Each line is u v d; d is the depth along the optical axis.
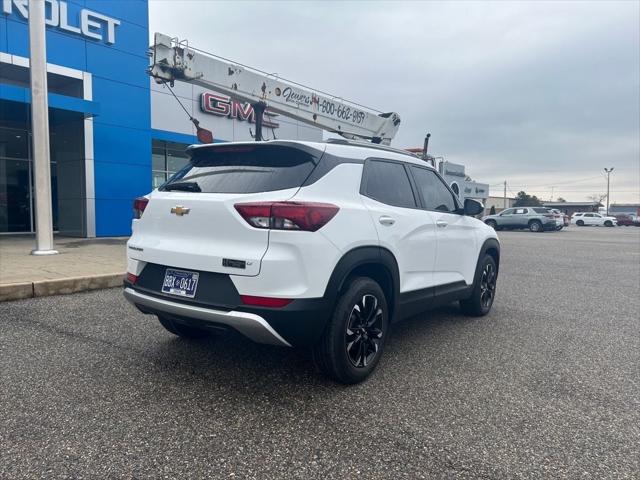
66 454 2.57
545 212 33.22
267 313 3.05
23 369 3.75
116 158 14.37
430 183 4.94
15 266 7.81
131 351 4.23
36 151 9.41
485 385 3.69
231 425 2.94
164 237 3.61
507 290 8.04
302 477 2.42
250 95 10.46
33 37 9.23
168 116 17.30
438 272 4.75
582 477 2.47
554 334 5.21
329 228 3.28
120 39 14.27
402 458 2.62
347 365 3.50
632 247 18.23
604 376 3.95
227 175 3.59
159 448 2.65
